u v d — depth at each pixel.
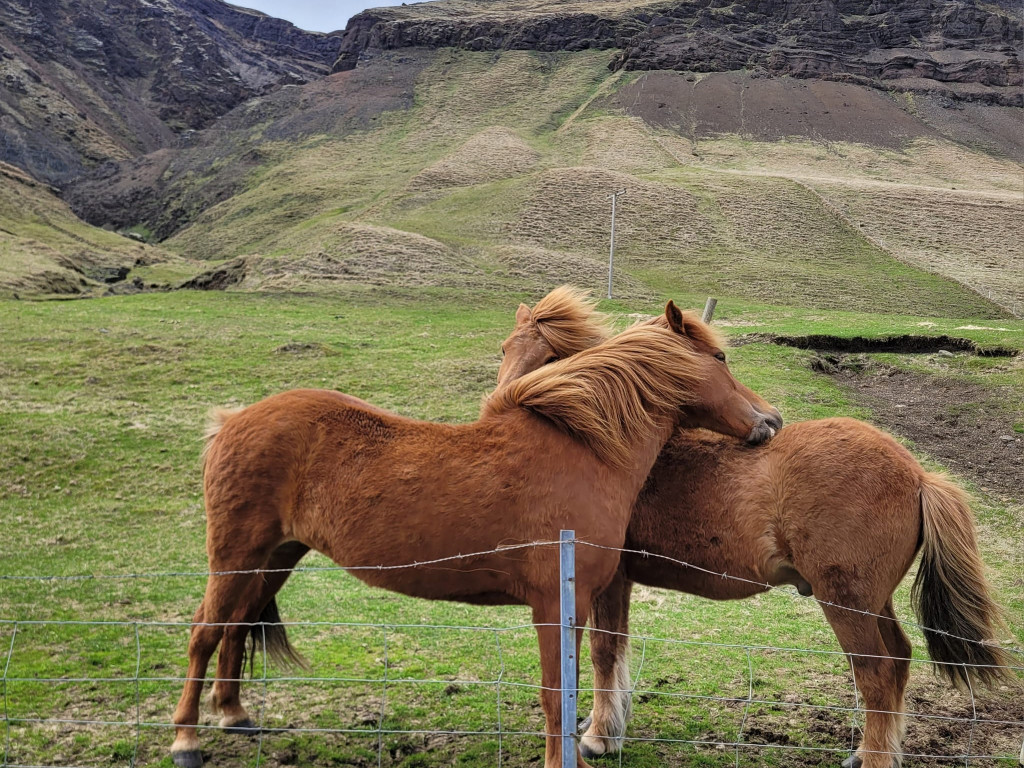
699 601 9.17
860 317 36.41
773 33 175.25
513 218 68.94
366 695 6.38
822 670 7.15
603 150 111.25
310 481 4.98
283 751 5.48
